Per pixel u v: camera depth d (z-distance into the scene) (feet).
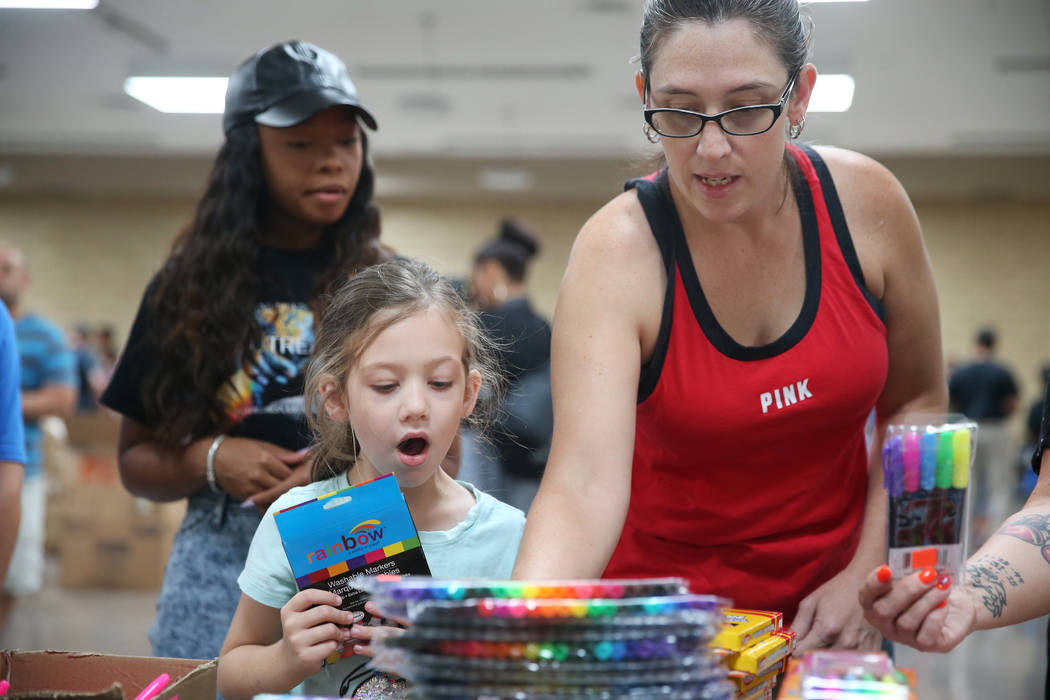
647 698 2.69
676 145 3.84
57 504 19.61
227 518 5.46
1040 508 4.17
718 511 4.62
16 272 13.16
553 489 3.97
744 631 3.41
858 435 4.89
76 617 16.84
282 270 5.75
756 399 4.32
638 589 2.84
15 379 5.80
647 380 4.40
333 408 4.45
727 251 4.28
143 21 22.17
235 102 5.74
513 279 12.76
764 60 3.71
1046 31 21.67
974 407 26.86
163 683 3.42
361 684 4.05
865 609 3.50
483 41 23.47
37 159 35.40
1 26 22.65
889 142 31.55
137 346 5.67
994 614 3.66
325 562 3.84
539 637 2.71
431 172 35.86
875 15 21.02
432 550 4.41
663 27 3.80
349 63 25.20
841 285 4.41
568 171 35.53
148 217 38.45
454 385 4.25
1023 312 35.78
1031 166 33.04
